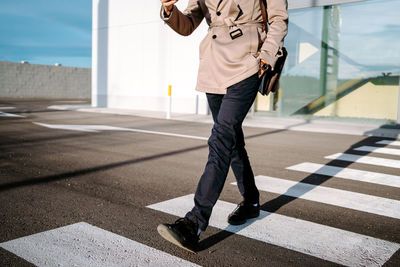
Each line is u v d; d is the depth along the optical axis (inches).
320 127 370.9
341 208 119.9
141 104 590.2
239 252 84.7
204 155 209.3
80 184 142.0
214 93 89.2
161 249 85.0
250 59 84.2
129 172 164.2
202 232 96.3
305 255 84.0
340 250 87.2
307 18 433.1
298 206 120.9
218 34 88.8
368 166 188.7
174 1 82.7
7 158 189.0
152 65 568.7
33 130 305.6
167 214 109.0
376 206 122.9
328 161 200.7
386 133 321.1
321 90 430.3
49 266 75.2
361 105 403.2
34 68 978.1
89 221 102.3
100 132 304.7
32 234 92.1
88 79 1109.7
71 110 563.5
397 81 377.7
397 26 373.1
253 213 104.0
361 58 399.2
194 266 76.8
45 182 143.9
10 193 128.2
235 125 85.4
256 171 172.4
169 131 320.2
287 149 239.3
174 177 156.1
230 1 86.7
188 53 521.0
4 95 925.8
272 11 84.0
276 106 466.6
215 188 82.5
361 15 393.7
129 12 592.7
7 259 78.0
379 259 82.8
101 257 79.8
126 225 99.7
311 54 434.3
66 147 227.3
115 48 621.3
